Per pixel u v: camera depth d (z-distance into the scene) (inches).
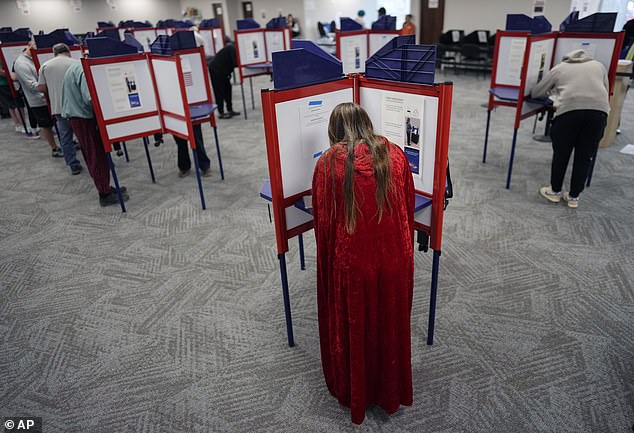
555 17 322.7
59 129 167.8
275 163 65.2
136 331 88.7
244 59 250.4
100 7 554.6
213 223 132.5
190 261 113.0
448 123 61.5
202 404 71.3
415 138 67.4
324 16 512.4
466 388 71.4
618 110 167.9
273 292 99.1
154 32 326.3
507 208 130.7
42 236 128.9
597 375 72.4
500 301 91.4
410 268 60.0
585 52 129.5
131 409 70.9
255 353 81.6
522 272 100.6
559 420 65.0
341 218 55.7
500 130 204.7
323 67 67.7
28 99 182.5
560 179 127.5
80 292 102.0
